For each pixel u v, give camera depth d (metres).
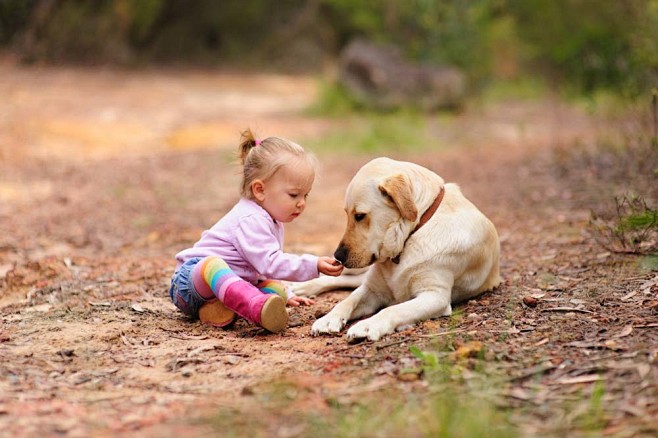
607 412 3.86
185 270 5.80
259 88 29.72
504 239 8.36
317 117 22.08
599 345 4.70
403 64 23.08
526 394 4.12
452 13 24.55
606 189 9.99
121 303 6.46
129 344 5.39
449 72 22.81
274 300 5.45
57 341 5.46
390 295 5.98
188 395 4.37
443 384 4.27
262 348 5.23
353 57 22.92
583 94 18.08
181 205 11.38
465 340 5.00
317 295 6.80
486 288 6.23
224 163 14.98
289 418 3.94
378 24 25.72
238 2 37.31
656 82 13.00
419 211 5.72
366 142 17.20
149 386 4.55
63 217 10.45
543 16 27.84
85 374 4.77
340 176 13.89
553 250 7.52
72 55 32.06
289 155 5.72
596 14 20.45
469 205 6.08
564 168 12.09
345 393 4.23
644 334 4.82
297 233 9.55
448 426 3.71
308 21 38.06
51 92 23.53
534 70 29.00
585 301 5.68
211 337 5.57
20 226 9.84
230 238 5.80
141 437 3.78
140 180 13.41
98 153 16.20
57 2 30.91
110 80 28.36
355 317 5.93
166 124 19.88
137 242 9.05
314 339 5.41
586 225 8.13
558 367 4.44
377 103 22.28
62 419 4.00
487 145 17.14
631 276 6.21
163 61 35.94
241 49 37.59
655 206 8.09
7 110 19.42
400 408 4.00
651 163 10.14
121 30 33.56
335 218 10.44
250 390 4.32
